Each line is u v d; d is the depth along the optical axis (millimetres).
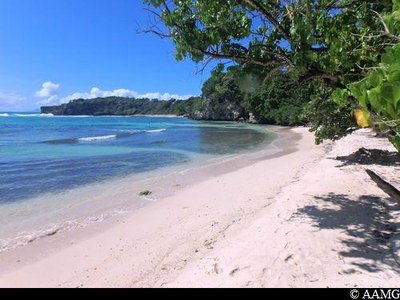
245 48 7156
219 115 106812
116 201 12148
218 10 6863
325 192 10445
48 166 19672
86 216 10508
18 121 88938
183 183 14797
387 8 6555
